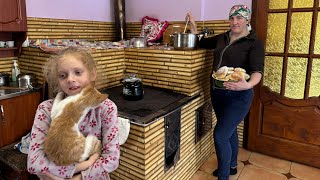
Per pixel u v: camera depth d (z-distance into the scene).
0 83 2.11
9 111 1.90
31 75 2.10
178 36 1.97
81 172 0.94
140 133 1.50
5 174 1.77
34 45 2.15
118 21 2.85
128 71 2.26
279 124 2.39
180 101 1.82
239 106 1.79
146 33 2.62
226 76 1.72
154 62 2.09
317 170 2.25
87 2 2.67
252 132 2.54
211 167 2.31
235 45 1.85
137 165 1.58
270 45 2.33
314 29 2.09
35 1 2.23
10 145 1.91
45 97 2.04
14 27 2.04
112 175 1.74
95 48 2.00
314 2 2.05
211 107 2.38
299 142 2.32
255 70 1.73
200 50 2.00
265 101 2.42
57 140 0.90
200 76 2.08
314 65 2.16
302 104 2.25
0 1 1.91
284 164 2.35
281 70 2.31
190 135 2.05
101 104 1.05
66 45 2.10
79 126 1.00
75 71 0.98
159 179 1.71
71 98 0.98
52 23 2.38
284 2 2.19
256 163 2.37
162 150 1.69
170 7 2.65
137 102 1.78
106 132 1.03
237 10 1.78
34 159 0.91
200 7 2.49
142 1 2.81
